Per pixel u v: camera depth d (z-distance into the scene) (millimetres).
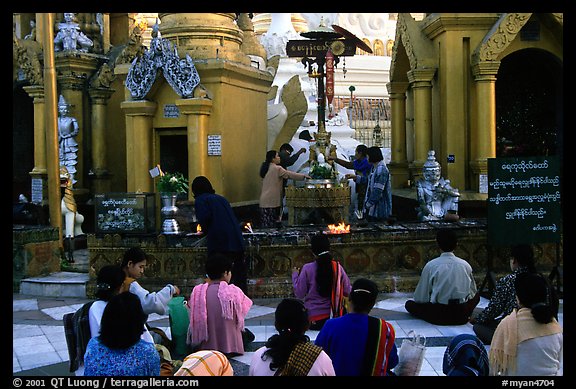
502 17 11953
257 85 13250
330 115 18203
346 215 12062
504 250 9727
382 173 11508
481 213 12156
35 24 15172
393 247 9555
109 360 3979
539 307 4715
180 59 11539
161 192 9500
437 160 12930
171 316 6535
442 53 12594
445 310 7664
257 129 13328
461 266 7746
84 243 12914
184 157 12414
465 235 9641
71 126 13773
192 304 6469
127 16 16641
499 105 13508
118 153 15031
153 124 11930
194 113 11312
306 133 15469
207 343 6465
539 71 13469
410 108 15500
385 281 9320
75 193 13891
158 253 9125
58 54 14094
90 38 15039
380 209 11578
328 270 7258
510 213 8633
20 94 15289
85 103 14555
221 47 11930
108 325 4008
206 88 11594
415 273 9555
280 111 15406
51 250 10312
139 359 4016
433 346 6910
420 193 11195
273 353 4117
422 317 7883
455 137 12422
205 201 7992
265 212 11992
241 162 12406
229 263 6629
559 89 13242
